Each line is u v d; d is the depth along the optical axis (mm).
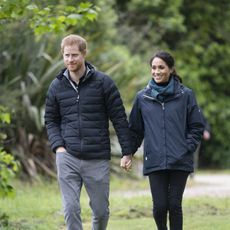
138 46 62156
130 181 42906
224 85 71000
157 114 18500
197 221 23781
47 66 41469
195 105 18719
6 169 15766
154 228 22625
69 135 17891
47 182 39250
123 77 44312
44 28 20734
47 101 18281
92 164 17906
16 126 39594
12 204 27719
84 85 17922
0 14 20375
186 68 66875
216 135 69500
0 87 38312
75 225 17859
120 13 65562
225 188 40344
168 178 18531
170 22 66562
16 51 40969
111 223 23734
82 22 20750
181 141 18359
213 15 71375
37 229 22219
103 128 18000
